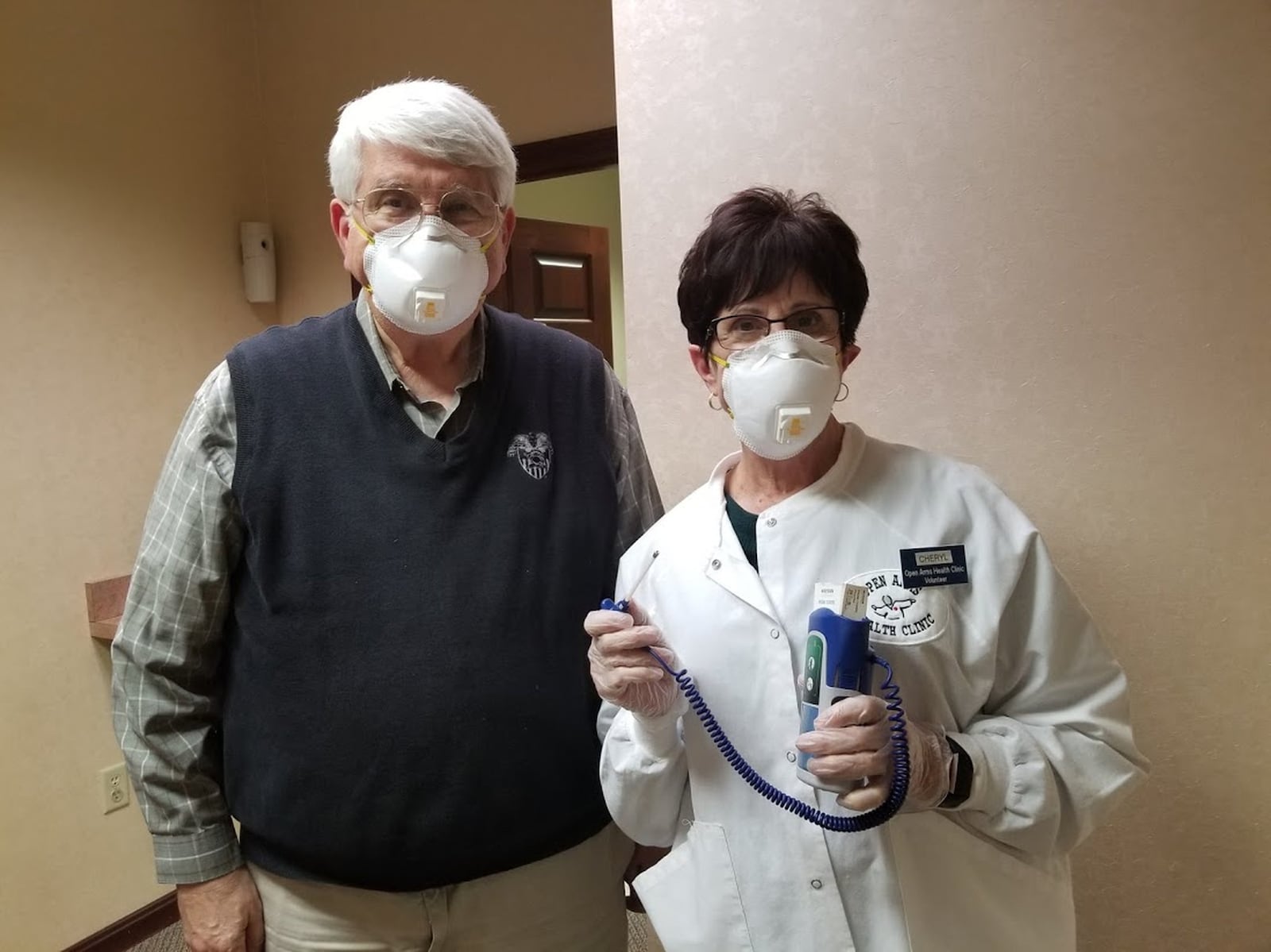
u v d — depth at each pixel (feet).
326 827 3.52
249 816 3.71
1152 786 3.90
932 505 3.00
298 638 3.56
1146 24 3.59
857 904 2.84
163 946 7.68
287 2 8.75
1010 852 2.99
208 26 8.43
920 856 2.87
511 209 3.79
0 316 6.75
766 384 2.81
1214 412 3.66
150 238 7.91
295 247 9.07
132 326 7.76
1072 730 2.93
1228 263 3.58
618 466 4.17
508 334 4.02
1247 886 3.81
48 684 7.15
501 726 3.54
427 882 3.55
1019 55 3.78
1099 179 3.71
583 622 3.82
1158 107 3.61
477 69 8.11
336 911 3.68
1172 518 3.76
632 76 4.49
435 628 3.51
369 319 3.77
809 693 2.67
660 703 2.99
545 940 3.79
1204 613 3.76
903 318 4.07
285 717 3.57
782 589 2.99
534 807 3.64
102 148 7.47
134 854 7.79
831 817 2.75
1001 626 2.94
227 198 8.67
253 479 3.59
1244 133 3.51
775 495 3.17
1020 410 3.92
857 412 4.18
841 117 4.09
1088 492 3.86
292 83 8.86
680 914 3.12
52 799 7.18
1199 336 3.65
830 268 2.85
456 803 3.50
